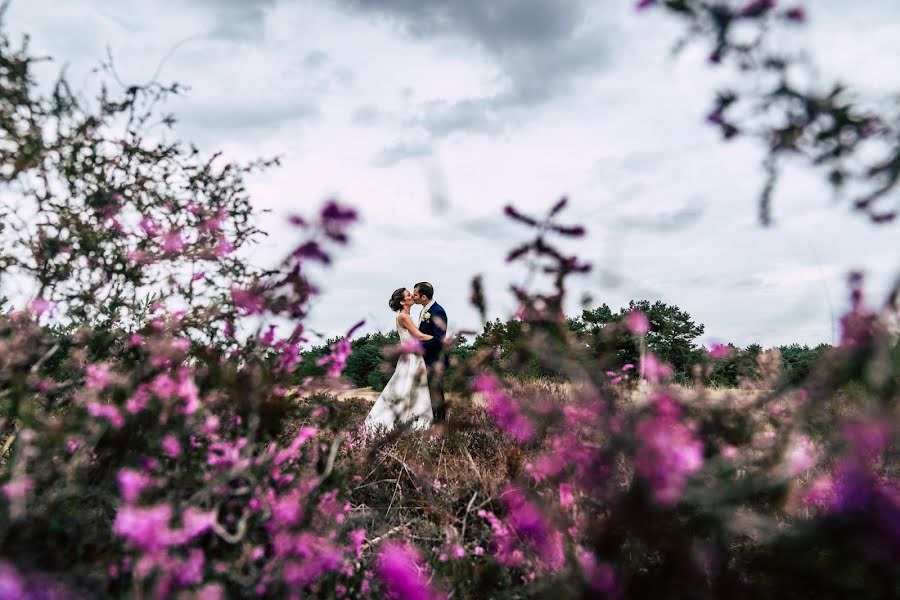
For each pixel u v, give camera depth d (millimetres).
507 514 1956
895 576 1089
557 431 1606
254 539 1454
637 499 1232
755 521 1161
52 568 1163
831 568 1127
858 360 1085
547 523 1572
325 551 1467
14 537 1146
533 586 1486
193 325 1840
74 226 1680
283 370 1780
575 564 1357
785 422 1268
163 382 1525
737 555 1435
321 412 1975
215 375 1573
